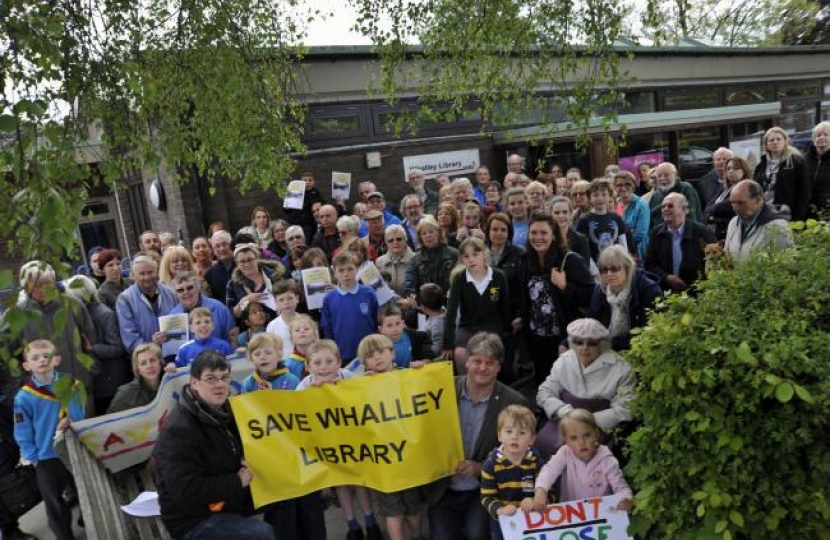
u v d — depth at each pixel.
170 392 4.25
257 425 3.50
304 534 3.70
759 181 6.40
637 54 13.35
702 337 2.46
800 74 17.91
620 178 6.99
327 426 3.56
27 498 4.36
